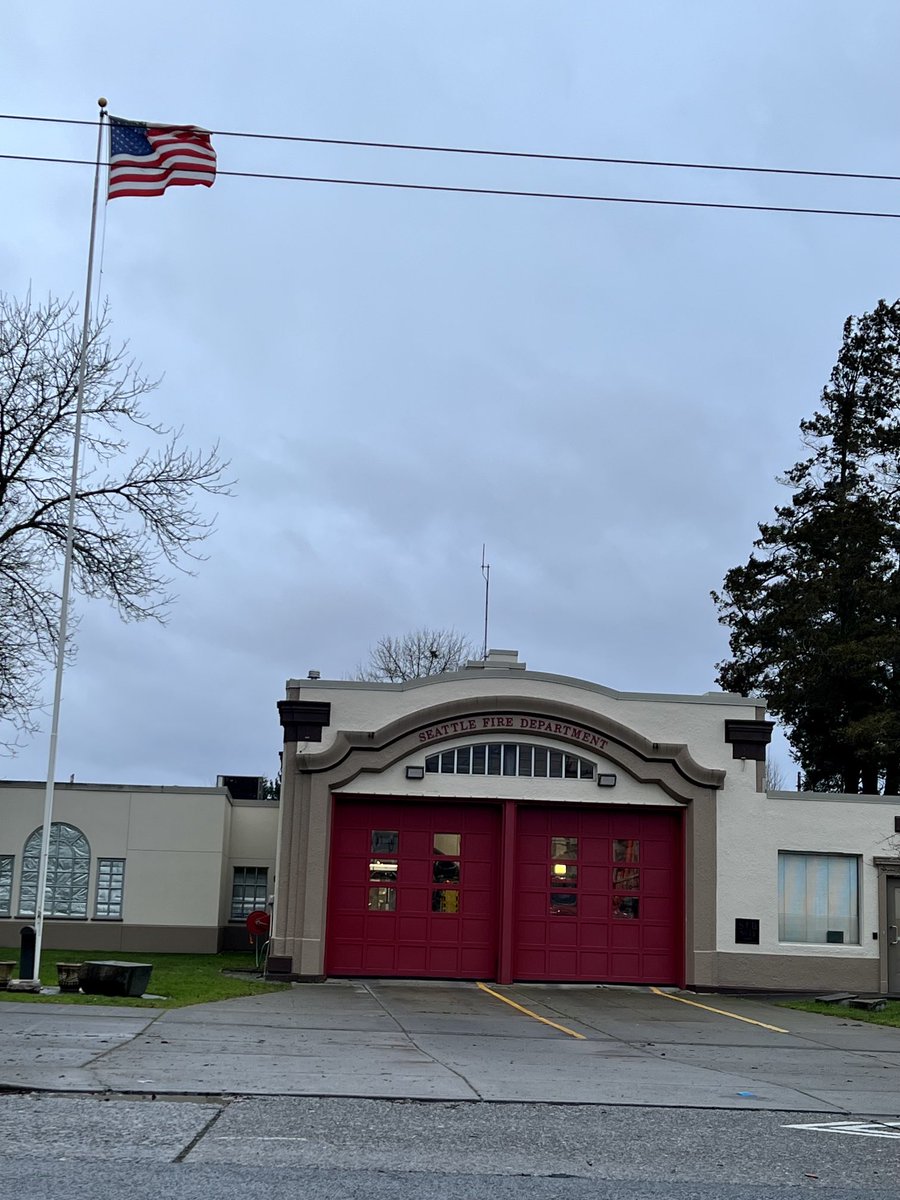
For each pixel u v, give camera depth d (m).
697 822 25.64
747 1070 14.23
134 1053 13.01
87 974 18.94
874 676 43.81
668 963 25.64
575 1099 11.52
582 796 25.64
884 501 47.22
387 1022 17.70
